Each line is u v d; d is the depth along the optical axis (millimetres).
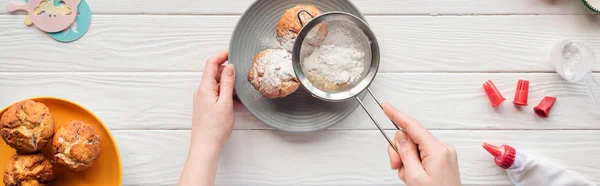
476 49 1336
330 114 1293
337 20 1175
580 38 1326
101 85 1320
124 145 1318
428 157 1098
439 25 1335
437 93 1334
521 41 1332
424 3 1334
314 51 1201
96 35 1321
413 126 1117
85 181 1274
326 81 1194
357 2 1331
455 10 1336
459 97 1334
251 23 1281
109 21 1322
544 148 1333
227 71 1236
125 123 1319
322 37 1191
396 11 1331
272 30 1293
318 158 1325
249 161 1322
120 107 1320
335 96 1180
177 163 1320
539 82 1338
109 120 1319
